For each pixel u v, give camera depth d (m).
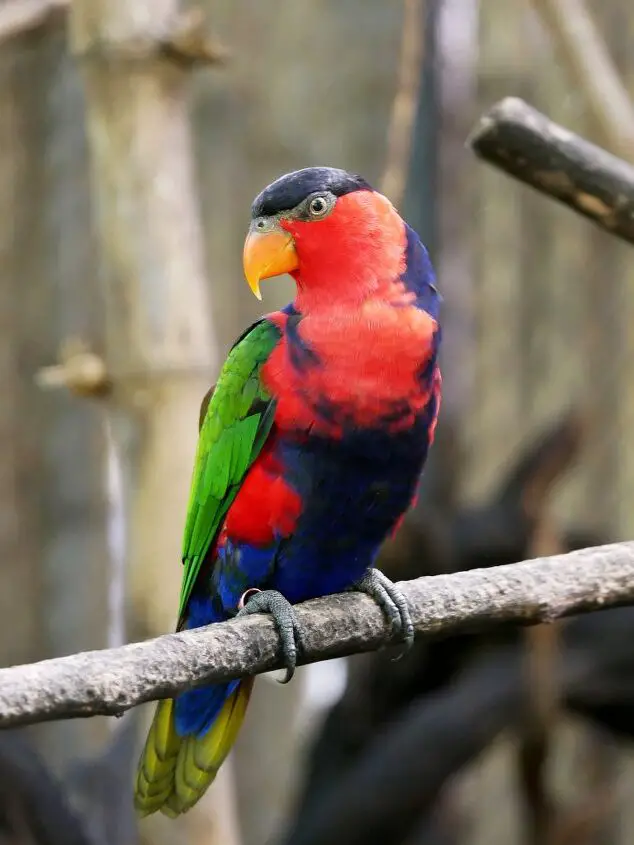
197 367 6.56
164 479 6.48
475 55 13.96
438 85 10.23
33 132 13.78
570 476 13.16
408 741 8.61
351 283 5.48
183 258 6.56
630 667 8.57
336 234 5.52
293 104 14.04
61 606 13.61
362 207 5.57
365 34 13.99
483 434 14.73
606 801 10.39
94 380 6.56
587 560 5.27
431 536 8.55
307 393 5.43
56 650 13.60
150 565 6.52
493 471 14.60
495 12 14.70
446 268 10.51
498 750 13.94
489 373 14.77
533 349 14.88
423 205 10.41
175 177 6.57
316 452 5.47
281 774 13.61
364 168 13.91
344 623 5.27
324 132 13.98
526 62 14.70
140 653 4.20
